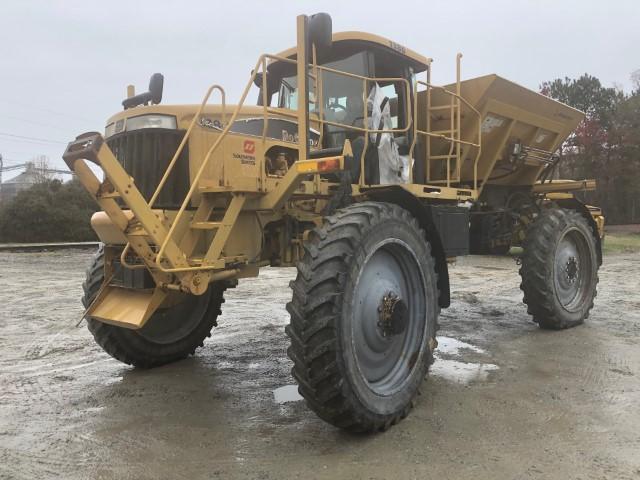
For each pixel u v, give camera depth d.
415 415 3.64
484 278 11.27
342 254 3.25
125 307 4.00
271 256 4.34
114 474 2.88
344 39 4.65
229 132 4.08
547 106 6.43
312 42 3.59
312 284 3.19
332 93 4.86
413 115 5.20
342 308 3.17
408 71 5.17
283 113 4.48
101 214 4.07
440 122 5.61
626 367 4.66
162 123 3.93
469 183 6.22
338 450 3.14
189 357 5.21
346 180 3.96
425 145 5.51
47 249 22.91
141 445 3.24
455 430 3.38
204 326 5.21
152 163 3.93
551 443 3.16
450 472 2.84
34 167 54.91
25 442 3.30
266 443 3.25
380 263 3.72
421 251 3.91
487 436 3.28
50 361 5.16
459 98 5.35
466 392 4.08
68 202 31.81
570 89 36.38
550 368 4.66
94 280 4.44
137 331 4.70
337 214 3.55
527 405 3.78
